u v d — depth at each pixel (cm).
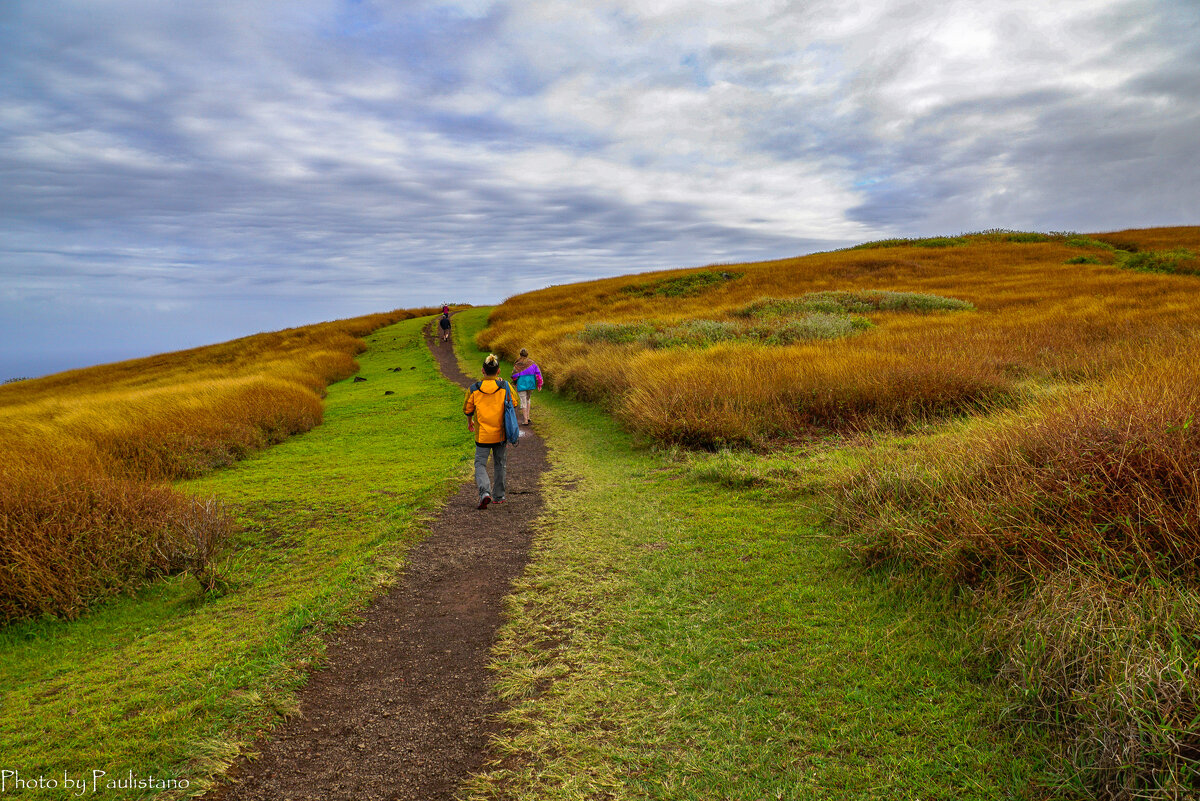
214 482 889
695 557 482
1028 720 256
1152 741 209
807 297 2594
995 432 503
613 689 319
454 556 538
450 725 303
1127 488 350
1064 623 271
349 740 294
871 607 372
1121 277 2689
